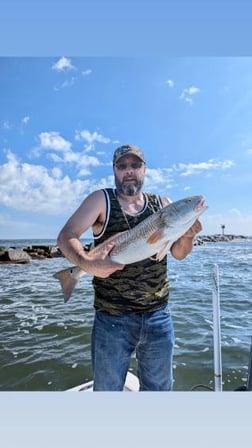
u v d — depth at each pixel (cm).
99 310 147
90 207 144
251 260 1069
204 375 327
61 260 1502
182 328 454
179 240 160
